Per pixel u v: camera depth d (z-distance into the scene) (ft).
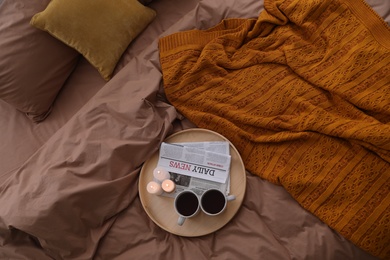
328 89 3.59
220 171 3.57
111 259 3.44
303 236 3.22
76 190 3.33
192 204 3.37
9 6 4.06
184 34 4.18
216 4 4.36
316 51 3.86
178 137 3.85
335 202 3.24
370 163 3.24
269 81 3.85
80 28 3.99
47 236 3.26
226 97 3.85
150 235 3.45
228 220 3.34
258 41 4.10
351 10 3.85
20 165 4.01
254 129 3.75
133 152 3.65
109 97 3.89
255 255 3.20
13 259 3.42
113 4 4.12
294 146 3.51
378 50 3.60
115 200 3.51
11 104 4.12
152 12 4.42
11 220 3.25
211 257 3.31
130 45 4.41
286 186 3.38
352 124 3.33
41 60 4.05
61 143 3.67
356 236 3.10
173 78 3.98
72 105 4.26
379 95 3.41
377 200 3.13
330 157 3.38
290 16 4.04
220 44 4.09
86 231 3.46
